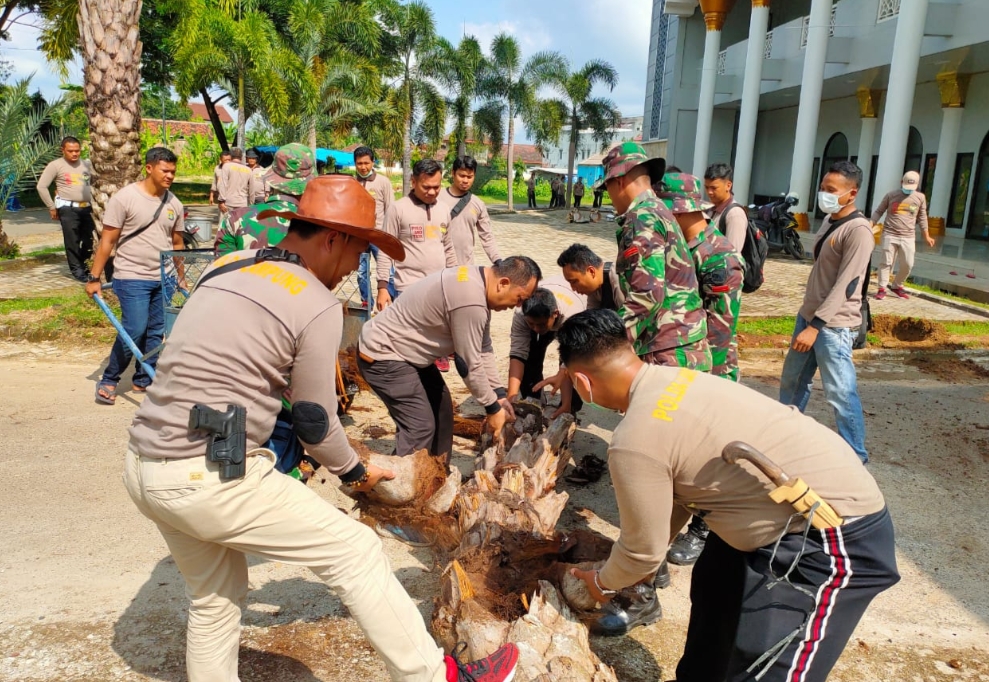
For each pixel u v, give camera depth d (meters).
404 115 27.09
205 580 2.38
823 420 5.77
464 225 6.27
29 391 5.93
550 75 29.14
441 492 3.50
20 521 3.88
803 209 17.88
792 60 20.48
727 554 2.33
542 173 53.16
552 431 3.83
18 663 2.82
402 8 26.31
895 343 7.73
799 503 2.01
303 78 20.14
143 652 2.90
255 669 2.84
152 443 2.12
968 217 17.36
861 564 2.04
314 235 2.36
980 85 16.91
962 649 3.08
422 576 3.53
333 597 3.32
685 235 4.02
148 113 52.34
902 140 14.07
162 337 5.90
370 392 6.11
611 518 4.17
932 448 5.18
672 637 3.14
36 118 10.95
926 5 13.55
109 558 3.56
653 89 31.98
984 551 3.84
